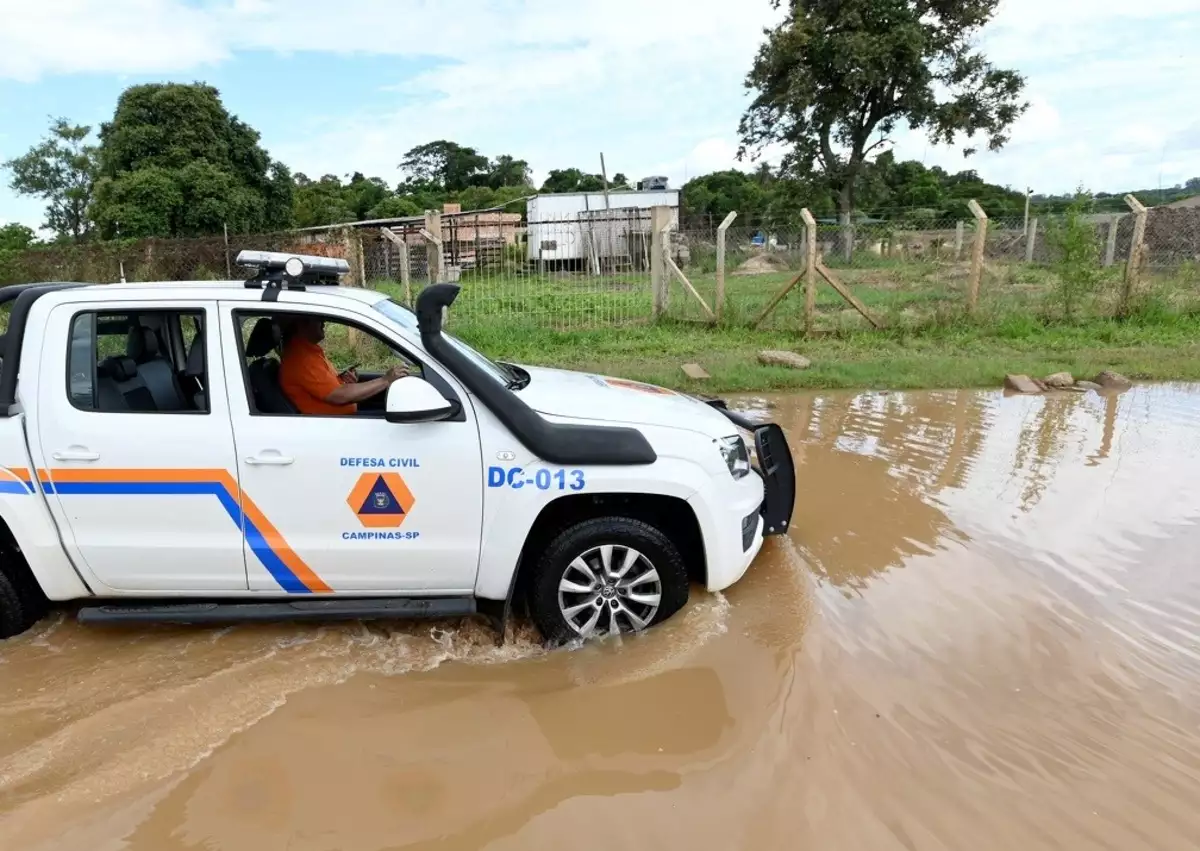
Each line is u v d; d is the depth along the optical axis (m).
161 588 3.86
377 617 3.87
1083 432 7.72
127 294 3.74
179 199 30.45
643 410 4.14
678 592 4.05
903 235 18.28
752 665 3.81
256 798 2.97
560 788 3.03
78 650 3.95
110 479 3.68
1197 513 5.59
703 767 3.13
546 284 14.34
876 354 11.58
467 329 13.12
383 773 3.12
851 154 34.19
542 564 3.91
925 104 32.41
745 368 10.53
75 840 2.76
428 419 3.61
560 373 4.88
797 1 31.95
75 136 43.75
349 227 12.78
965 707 3.47
